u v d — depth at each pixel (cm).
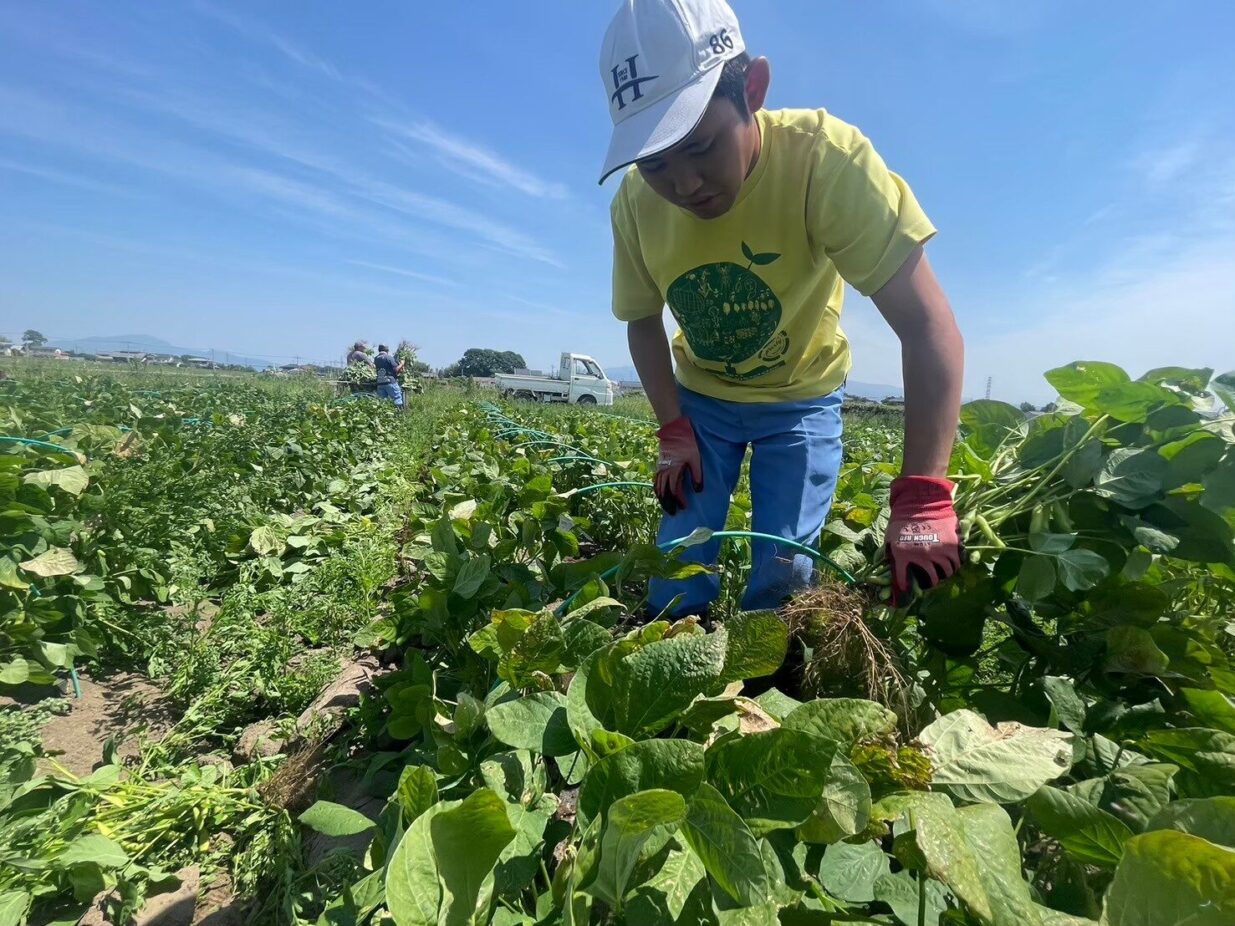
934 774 108
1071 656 165
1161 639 156
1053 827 102
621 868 84
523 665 129
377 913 113
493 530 286
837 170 189
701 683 108
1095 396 179
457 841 85
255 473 600
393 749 218
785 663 186
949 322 182
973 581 176
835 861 102
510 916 95
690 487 255
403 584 409
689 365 272
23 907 146
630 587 303
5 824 163
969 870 83
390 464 802
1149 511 166
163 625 314
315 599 338
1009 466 194
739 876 80
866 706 101
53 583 297
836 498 328
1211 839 89
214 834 183
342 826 117
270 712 261
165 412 804
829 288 233
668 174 180
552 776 150
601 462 444
